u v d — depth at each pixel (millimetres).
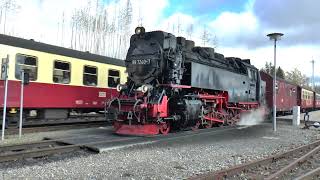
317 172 8984
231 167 8852
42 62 17156
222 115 19281
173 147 12320
